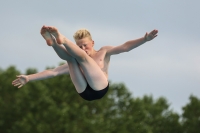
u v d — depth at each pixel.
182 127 112.38
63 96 95.31
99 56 30.50
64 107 92.25
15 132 94.19
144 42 29.36
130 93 101.06
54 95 95.69
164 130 111.69
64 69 31.38
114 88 99.81
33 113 95.81
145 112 100.69
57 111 90.62
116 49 30.27
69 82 97.50
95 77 29.38
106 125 91.12
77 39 30.20
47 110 94.19
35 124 91.94
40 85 97.31
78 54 28.11
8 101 102.00
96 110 96.88
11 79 103.94
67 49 27.77
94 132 88.69
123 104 99.12
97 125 90.00
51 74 31.25
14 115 99.00
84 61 28.77
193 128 111.38
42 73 31.25
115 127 92.88
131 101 99.38
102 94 29.98
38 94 96.25
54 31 27.03
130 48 29.77
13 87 102.81
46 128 89.44
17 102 97.81
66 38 27.58
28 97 97.00
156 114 111.81
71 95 96.44
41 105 95.12
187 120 112.94
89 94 29.92
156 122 110.81
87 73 29.16
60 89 97.19
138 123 96.62
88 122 89.50
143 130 96.06
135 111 99.12
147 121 105.06
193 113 114.31
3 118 99.06
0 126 99.31
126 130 93.12
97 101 96.38
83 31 30.25
